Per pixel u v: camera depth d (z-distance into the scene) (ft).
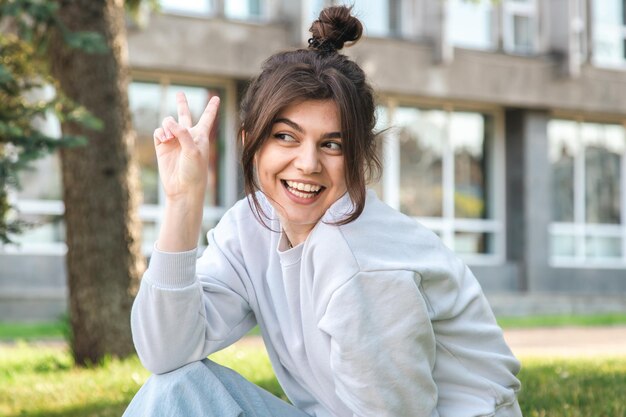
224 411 8.27
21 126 22.33
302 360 8.94
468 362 8.75
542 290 67.00
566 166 69.97
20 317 48.16
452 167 66.13
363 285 8.13
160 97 55.36
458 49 62.90
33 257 50.47
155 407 8.17
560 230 69.51
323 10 8.72
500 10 66.44
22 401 20.39
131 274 26.78
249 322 9.47
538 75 65.87
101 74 26.63
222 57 54.70
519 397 17.49
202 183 8.32
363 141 8.13
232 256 9.22
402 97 63.87
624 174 71.67
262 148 8.23
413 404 8.27
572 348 34.96
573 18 66.13
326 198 8.32
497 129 67.62
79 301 26.63
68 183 26.78
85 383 22.02
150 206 55.36
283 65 8.16
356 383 8.20
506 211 67.72
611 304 65.26
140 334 8.45
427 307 8.34
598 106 68.33
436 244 8.65
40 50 25.09
